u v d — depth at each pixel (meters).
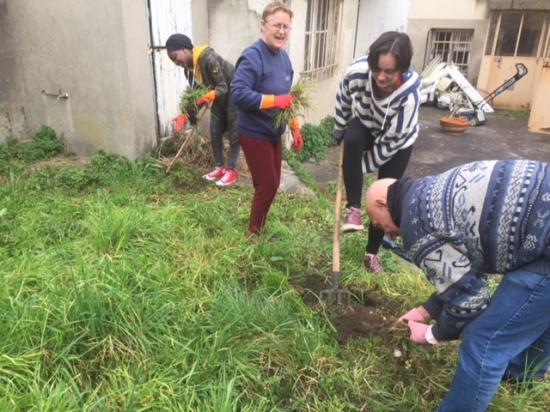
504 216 1.74
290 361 2.59
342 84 3.01
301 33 6.87
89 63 5.48
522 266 1.85
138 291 2.89
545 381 2.50
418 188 1.95
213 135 5.15
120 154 5.67
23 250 3.26
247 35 6.37
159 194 4.88
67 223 3.79
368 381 2.54
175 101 6.11
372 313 3.10
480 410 2.05
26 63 5.98
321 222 4.51
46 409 2.00
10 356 2.24
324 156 7.44
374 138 3.09
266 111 3.45
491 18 13.27
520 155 8.52
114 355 2.41
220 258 3.48
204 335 2.60
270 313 2.81
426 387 2.54
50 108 6.07
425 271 1.97
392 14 11.26
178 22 5.90
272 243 3.83
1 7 5.80
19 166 5.40
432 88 12.55
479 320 1.96
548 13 12.72
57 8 5.43
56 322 2.46
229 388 2.16
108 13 5.12
